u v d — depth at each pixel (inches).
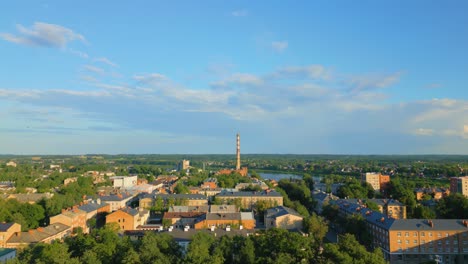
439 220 7455.7
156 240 5231.3
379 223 7736.2
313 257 4884.4
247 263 4798.2
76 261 4431.6
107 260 4859.7
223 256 5049.2
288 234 5315.0
